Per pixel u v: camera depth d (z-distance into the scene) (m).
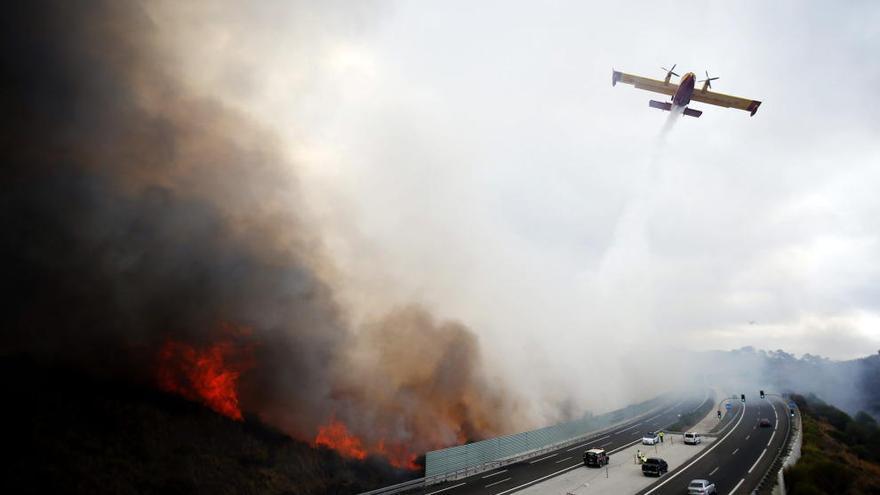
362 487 33.47
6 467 23.19
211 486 27.97
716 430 62.25
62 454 25.14
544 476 38.09
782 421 67.69
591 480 36.62
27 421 25.69
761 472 38.62
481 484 35.66
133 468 26.59
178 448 29.33
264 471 31.11
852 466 49.09
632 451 49.06
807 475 35.12
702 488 31.53
